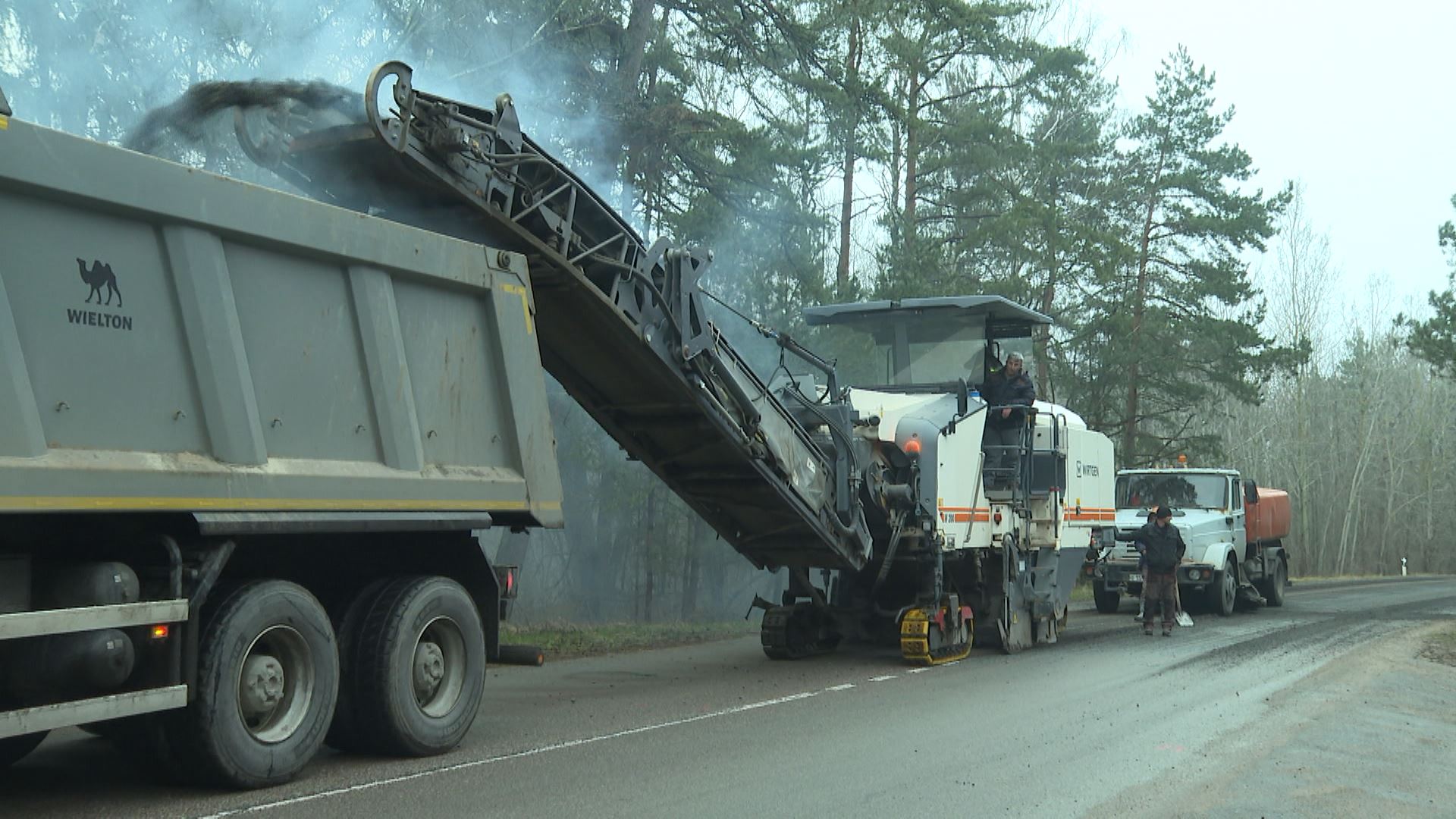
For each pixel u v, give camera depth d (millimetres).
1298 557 66000
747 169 20094
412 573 8141
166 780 6539
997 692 10742
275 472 6520
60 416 5551
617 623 18141
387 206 8695
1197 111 37750
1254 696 10742
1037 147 33156
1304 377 64312
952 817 6168
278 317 6707
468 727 7883
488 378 8219
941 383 15000
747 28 19719
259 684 6520
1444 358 38188
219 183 6316
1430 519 74500
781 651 13078
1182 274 37531
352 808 6078
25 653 5531
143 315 5980
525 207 8922
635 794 6504
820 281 21219
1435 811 6656
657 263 10086
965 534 13172
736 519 12367
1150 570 17188
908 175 31828
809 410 12375
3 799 6168
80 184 5648
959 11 22719
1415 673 12844
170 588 6070
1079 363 35156
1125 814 6320
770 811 6207
